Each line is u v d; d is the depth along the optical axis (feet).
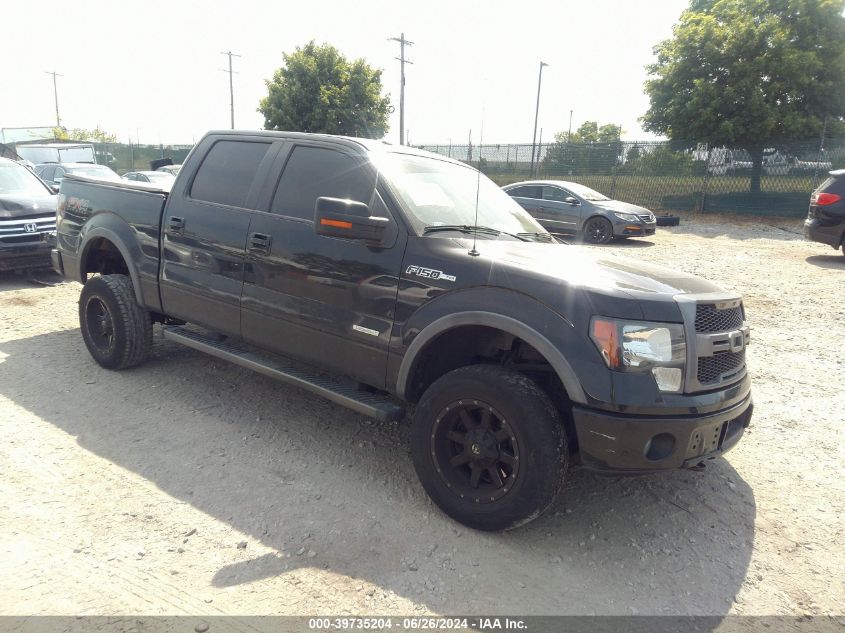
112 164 124.57
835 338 21.62
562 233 48.26
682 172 68.95
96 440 12.43
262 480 11.23
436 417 10.04
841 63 63.36
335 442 12.88
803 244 46.32
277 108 112.57
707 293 10.02
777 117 63.10
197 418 13.67
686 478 12.12
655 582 8.98
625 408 8.69
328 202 10.33
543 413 9.06
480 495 9.76
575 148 75.61
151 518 9.89
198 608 7.97
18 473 11.00
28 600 7.94
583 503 11.05
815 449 13.47
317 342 11.79
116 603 7.98
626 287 9.33
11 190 28.45
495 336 10.78
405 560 9.14
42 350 17.67
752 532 10.40
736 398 9.80
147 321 15.70
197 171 14.44
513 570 9.05
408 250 10.67
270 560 9.00
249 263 12.73
